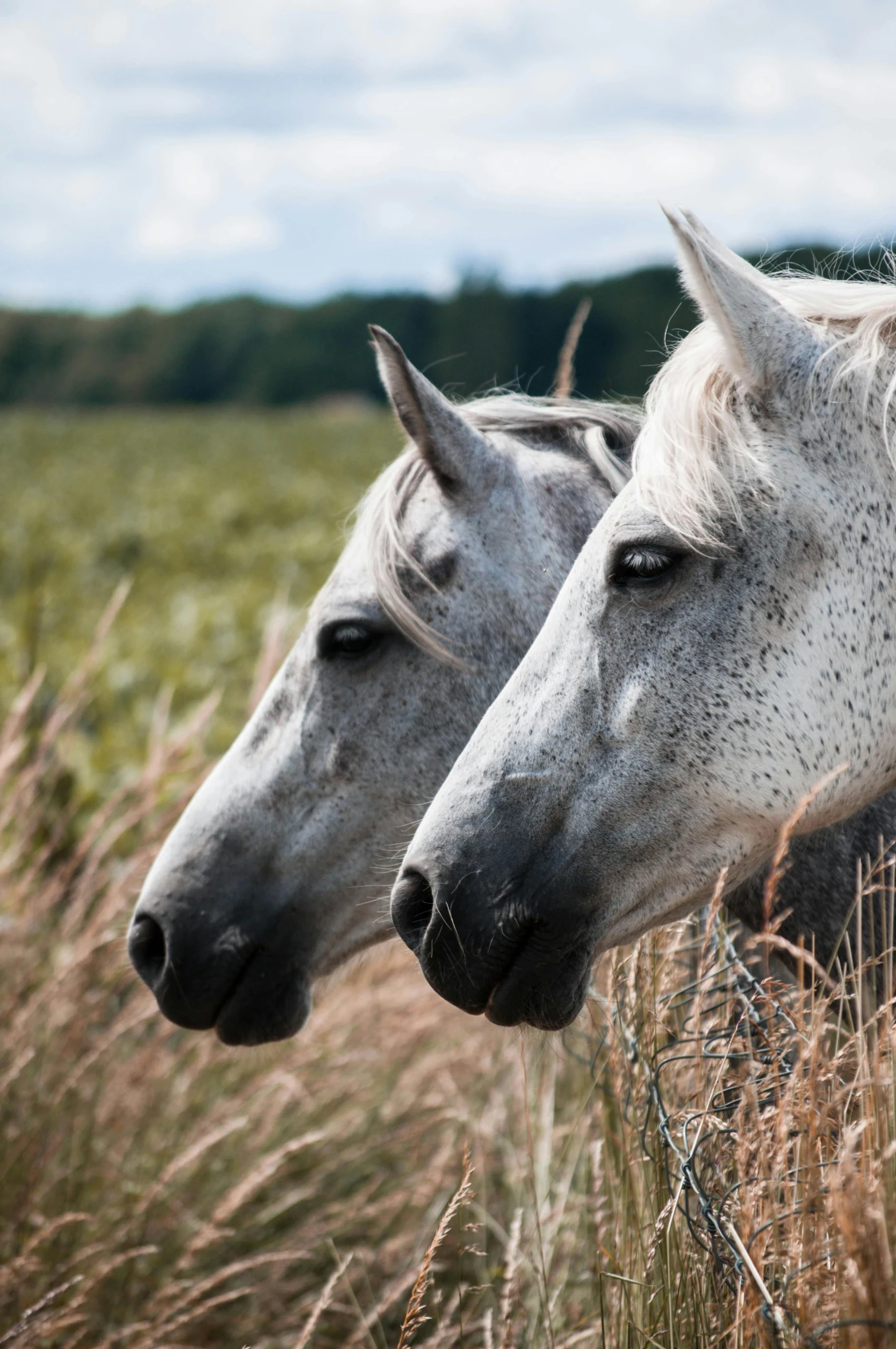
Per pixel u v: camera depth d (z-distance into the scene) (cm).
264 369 12506
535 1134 512
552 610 311
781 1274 257
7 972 531
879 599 271
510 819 291
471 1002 297
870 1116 239
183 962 392
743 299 274
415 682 383
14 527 2830
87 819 741
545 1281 355
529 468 387
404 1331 288
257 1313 476
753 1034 314
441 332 9900
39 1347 419
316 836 391
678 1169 318
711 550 278
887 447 271
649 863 286
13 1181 467
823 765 275
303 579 1936
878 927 329
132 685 1134
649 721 282
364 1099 571
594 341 7875
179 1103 543
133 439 6950
